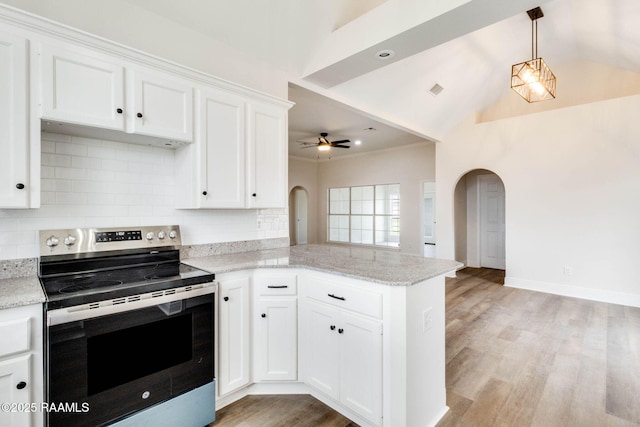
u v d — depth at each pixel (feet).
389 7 7.64
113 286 5.07
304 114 16.47
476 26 7.11
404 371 5.22
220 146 7.44
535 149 15.58
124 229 6.74
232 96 7.66
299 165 29.73
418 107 15.05
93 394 4.67
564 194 14.79
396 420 5.32
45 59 5.01
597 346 9.37
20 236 5.68
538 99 14.29
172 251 7.24
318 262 7.11
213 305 6.09
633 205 13.14
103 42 5.53
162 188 7.52
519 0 6.15
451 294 15.06
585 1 10.86
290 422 6.14
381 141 23.11
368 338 5.61
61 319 4.34
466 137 17.85
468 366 8.28
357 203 28.71
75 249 6.05
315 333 6.61
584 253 14.30
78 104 5.33
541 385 7.38
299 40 9.03
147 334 5.23
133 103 5.98
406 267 6.43
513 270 16.39
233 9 7.64
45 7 5.77
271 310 6.90
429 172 23.40
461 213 21.42
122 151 6.92
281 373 6.93
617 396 6.92
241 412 6.43
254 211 9.41
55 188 6.05
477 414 6.39
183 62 7.57
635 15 10.36
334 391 6.25
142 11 6.95
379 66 9.23
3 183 4.70
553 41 13.99
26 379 4.22
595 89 15.43
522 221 16.02
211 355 6.06
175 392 5.56
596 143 13.94
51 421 4.33
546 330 10.62
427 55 12.02
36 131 4.98
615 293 13.57
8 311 4.11
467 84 15.29
